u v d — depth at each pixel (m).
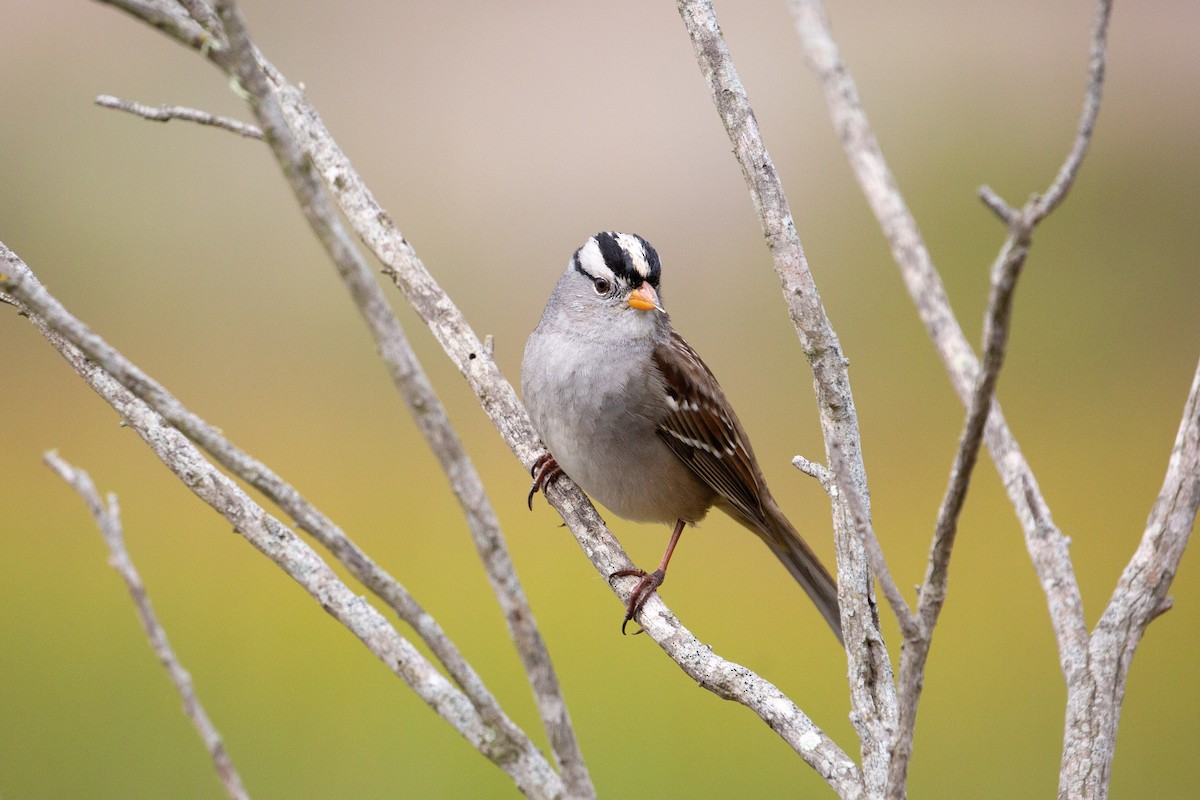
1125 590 3.61
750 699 4.29
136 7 2.77
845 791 3.81
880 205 3.07
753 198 3.95
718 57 4.02
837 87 3.08
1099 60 2.53
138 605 2.90
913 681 3.09
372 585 3.01
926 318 3.09
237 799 2.85
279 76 5.62
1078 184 17.02
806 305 3.87
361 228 5.68
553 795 3.10
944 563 2.99
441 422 2.90
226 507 3.74
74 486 2.91
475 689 3.07
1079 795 3.46
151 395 2.91
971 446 2.80
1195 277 16.02
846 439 3.88
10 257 4.23
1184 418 3.63
